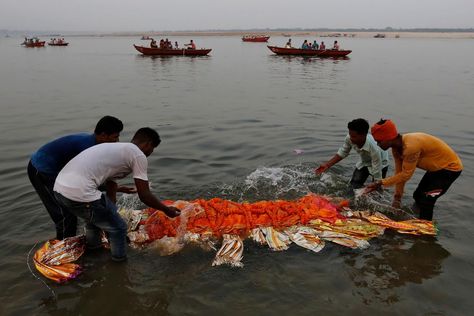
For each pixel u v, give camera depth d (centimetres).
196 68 2695
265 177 700
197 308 391
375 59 3588
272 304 395
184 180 686
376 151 624
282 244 491
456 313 381
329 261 463
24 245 487
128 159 418
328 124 1079
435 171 523
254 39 7644
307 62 3216
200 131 1005
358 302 397
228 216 520
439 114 1223
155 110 1270
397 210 582
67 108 1299
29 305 394
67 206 418
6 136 968
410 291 412
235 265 454
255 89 1722
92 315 383
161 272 446
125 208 581
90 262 463
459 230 525
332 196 633
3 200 602
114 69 2622
